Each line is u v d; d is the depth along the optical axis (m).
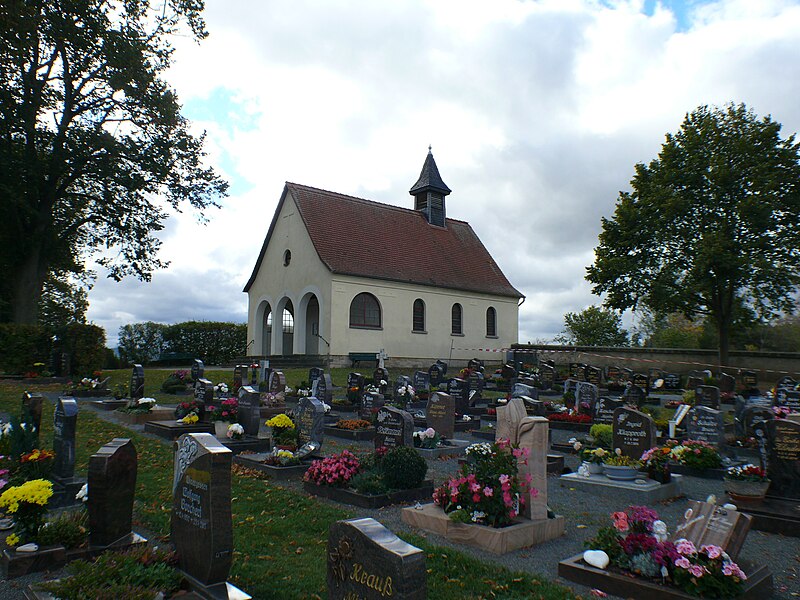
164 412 17.53
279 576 6.35
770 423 9.58
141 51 30.06
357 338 39.00
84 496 7.32
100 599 4.82
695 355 38.16
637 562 6.11
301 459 11.98
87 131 29.17
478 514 7.63
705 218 36.97
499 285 49.72
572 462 13.64
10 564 6.10
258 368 30.97
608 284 39.94
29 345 27.06
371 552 4.14
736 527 6.36
